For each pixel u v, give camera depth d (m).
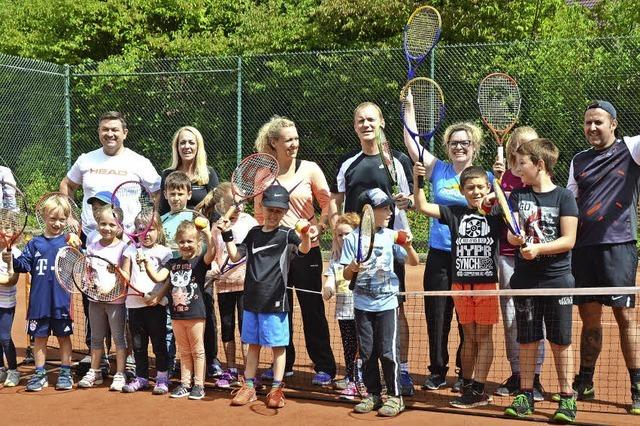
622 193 5.44
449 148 5.93
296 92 13.29
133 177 6.61
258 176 5.98
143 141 14.23
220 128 13.70
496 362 6.69
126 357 6.13
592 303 5.55
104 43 20.03
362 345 5.32
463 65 12.20
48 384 6.10
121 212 6.19
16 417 5.25
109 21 19.58
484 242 5.44
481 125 12.06
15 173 13.70
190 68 13.84
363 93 13.02
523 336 5.20
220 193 6.15
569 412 5.00
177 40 18.73
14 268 5.98
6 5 20.05
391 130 13.00
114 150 6.64
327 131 13.21
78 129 14.52
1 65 13.37
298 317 8.66
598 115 5.47
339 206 6.13
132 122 14.27
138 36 19.83
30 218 12.02
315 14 17.45
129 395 5.76
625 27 16.12
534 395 5.59
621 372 6.28
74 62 19.77
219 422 5.11
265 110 13.43
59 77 14.34
